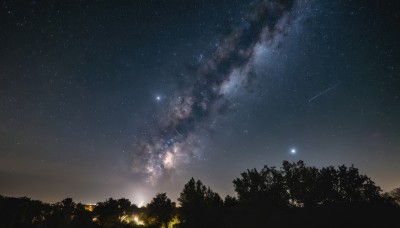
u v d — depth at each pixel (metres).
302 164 18.08
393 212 13.67
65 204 21.92
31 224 17.39
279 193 17.61
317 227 13.20
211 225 16.72
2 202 16.92
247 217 16.22
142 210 24.05
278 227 13.97
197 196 20.56
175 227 18.06
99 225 20.62
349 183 16.31
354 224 12.93
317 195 16.61
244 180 18.97
